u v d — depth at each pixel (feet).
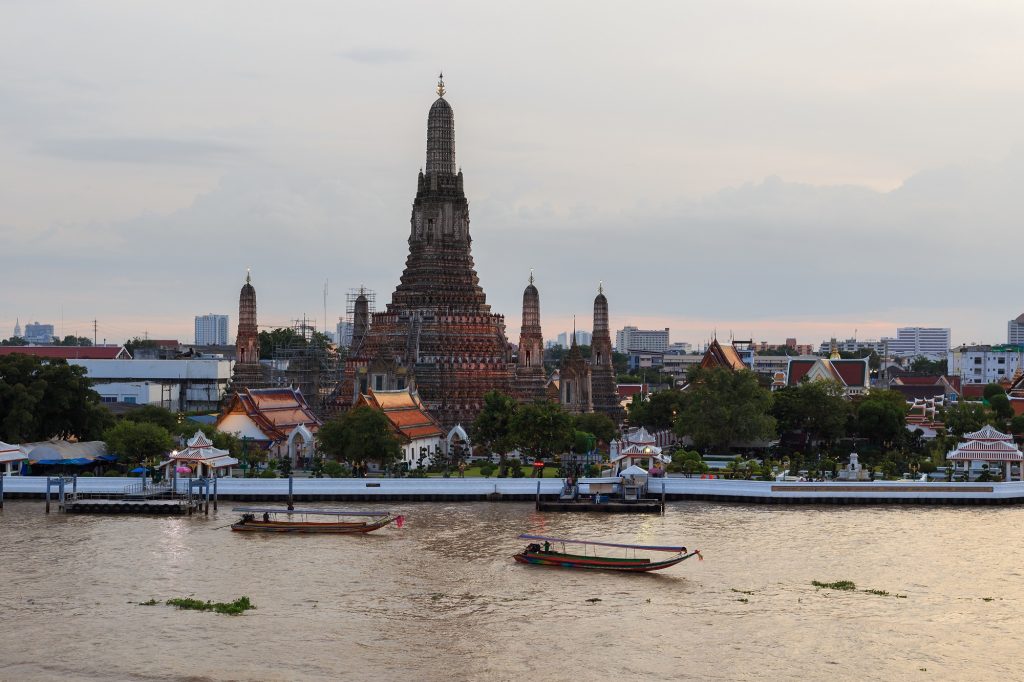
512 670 292.61
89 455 587.68
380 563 402.31
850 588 368.68
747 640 316.40
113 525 474.90
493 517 501.97
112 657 299.58
